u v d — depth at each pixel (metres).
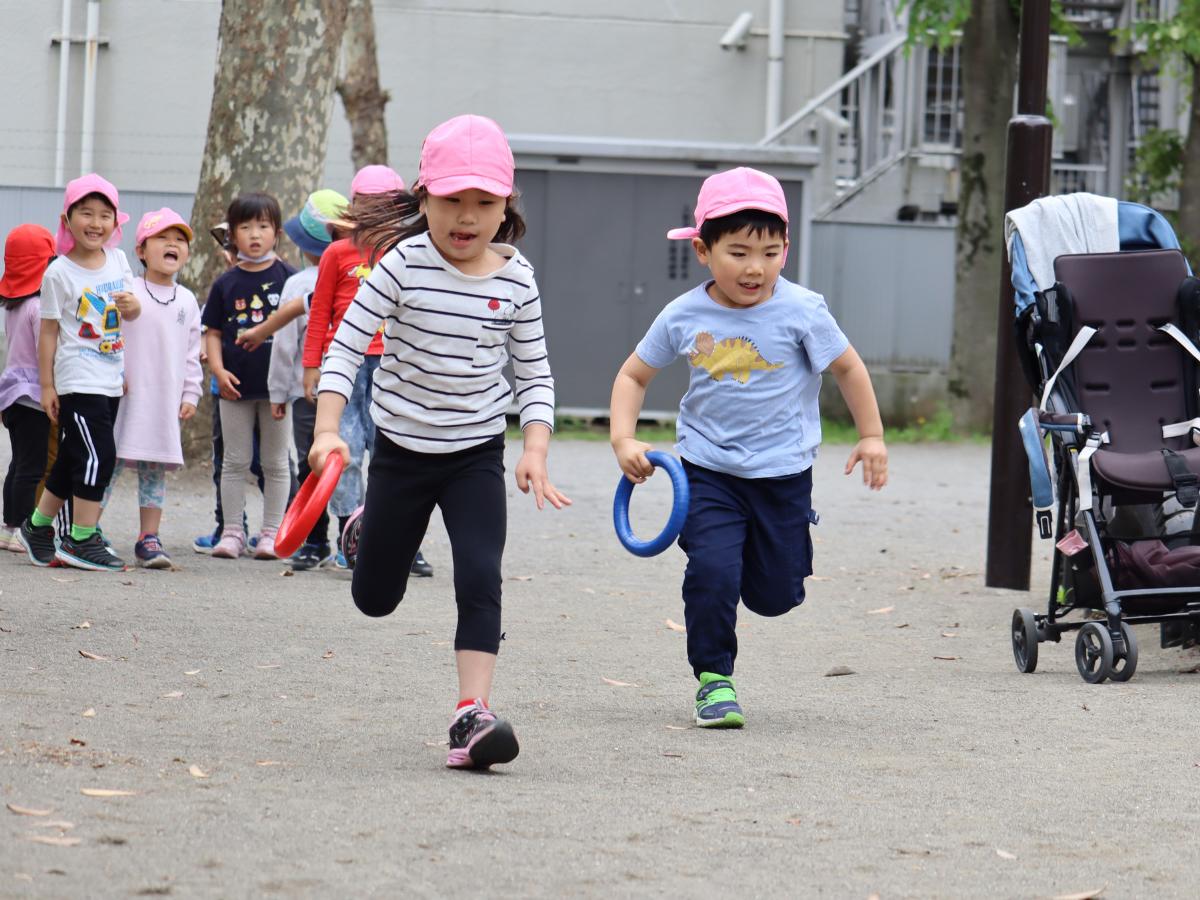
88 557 7.62
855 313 19.84
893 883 3.14
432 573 8.14
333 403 4.10
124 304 7.61
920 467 15.59
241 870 3.01
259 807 3.50
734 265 4.74
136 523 9.60
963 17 17.53
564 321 18.17
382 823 3.41
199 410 11.37
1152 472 5.70
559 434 17.73
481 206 4.05
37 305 8.12
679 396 18.58
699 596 4.73
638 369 4.93
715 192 4.76
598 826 3.47
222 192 11.88
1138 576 5.91
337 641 6.04
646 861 3.22
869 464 4.90
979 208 18.47
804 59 21.45
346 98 16.97
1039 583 8.65
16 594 6.72
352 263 7.66
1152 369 6.15
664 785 3.92
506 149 4.10
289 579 7.71
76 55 19.77
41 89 19.77
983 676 5.84
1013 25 18.11
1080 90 21.89
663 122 21.20
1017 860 3.33
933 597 7.97
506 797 3.71
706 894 3.01
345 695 5.03
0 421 8.30
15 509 8.23
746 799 3.79
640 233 18.16
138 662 5.41
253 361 8.25
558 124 21.03
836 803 3.79
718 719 4.68
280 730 4.45
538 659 5.93
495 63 20.84
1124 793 3.95
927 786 3.99
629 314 18.20
